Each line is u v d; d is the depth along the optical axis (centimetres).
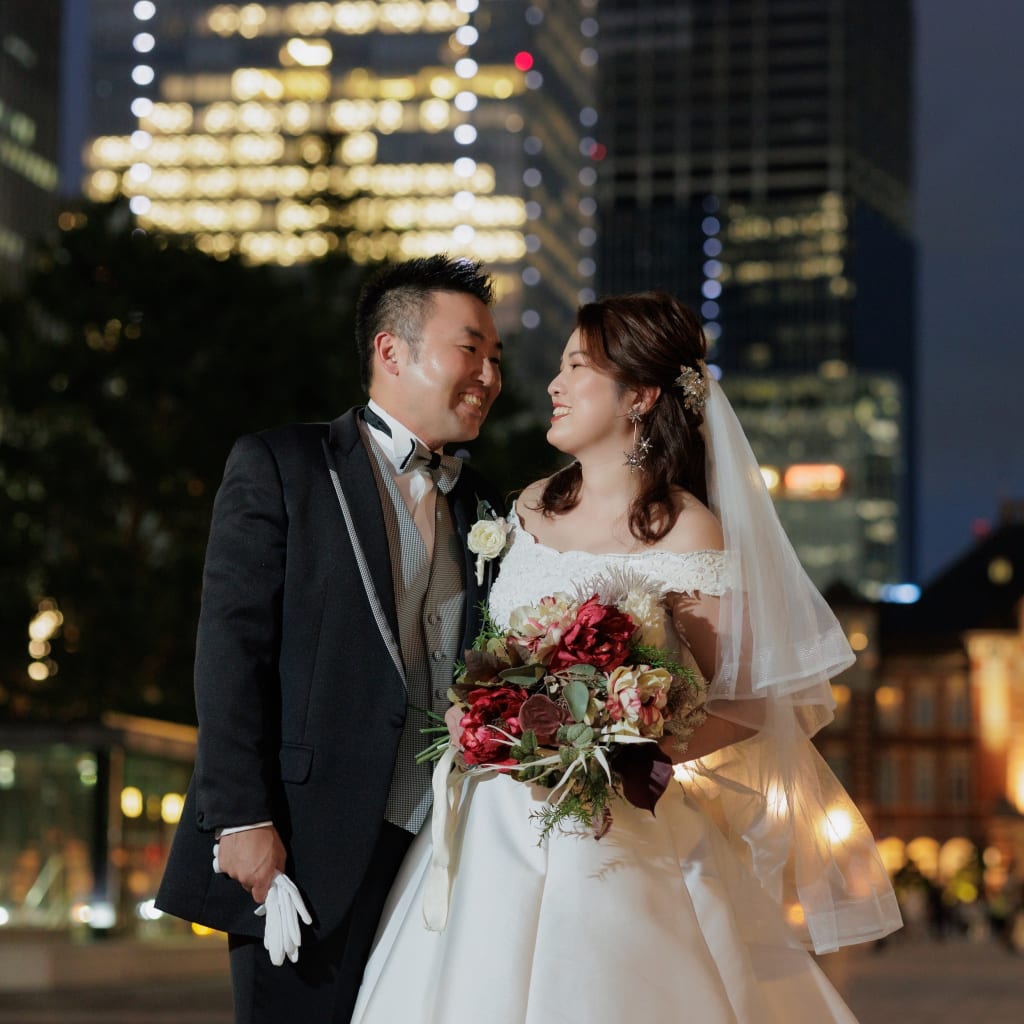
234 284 2570
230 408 2481
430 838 522
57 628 2481
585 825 495
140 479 2516
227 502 524
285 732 511
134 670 2466
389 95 13900
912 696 9644
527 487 568
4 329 2584
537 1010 480
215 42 14125
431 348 542
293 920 489
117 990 2192
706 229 17638
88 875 2330
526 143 13800
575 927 488
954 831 9462
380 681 516
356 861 505
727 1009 489
